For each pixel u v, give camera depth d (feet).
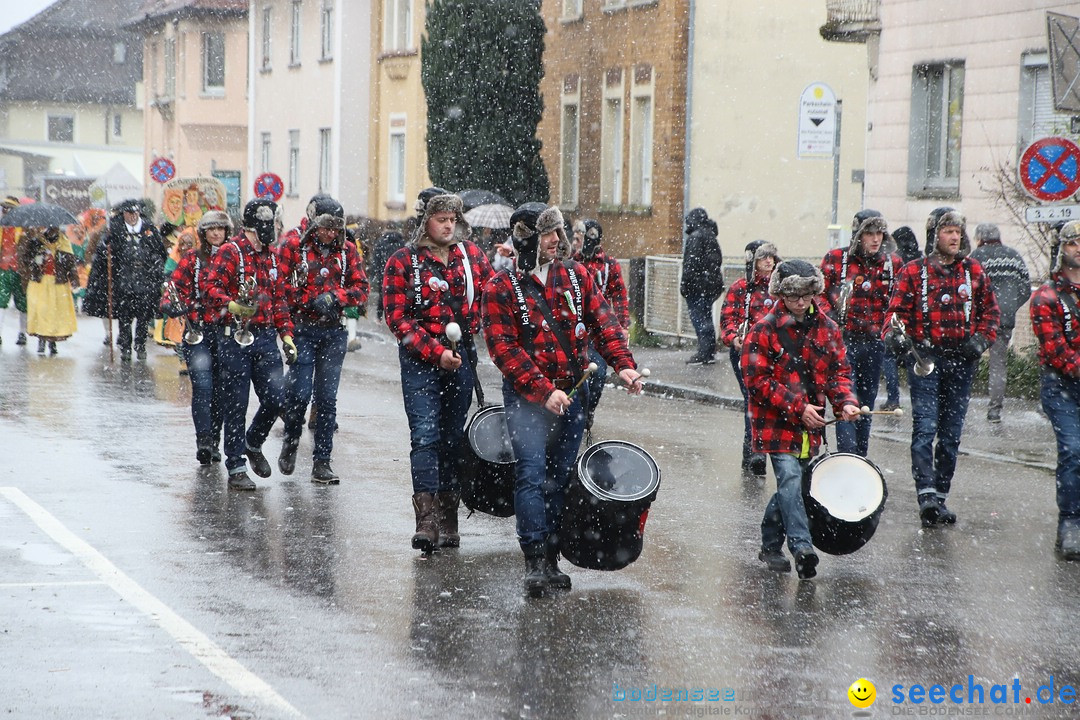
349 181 136.56
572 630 22.52
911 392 32.07
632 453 25.36
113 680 19.69
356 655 21.01
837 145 63.36
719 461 40.06
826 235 94.27
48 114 286.87
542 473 24.66
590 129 104.17
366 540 28.89
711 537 29.86
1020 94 62.64
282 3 151.53
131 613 23.16
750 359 26.53
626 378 24.35
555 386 24.61
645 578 26.09
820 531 26.58
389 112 131.44
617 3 99.14
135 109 290.76
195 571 26.04
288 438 35.70
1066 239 28.71
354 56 135.33
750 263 38.34
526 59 99.96
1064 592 25.46
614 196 102.17
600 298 24.90
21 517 30.66
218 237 35.37
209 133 188.34
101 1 294.87
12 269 74.69
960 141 66.69
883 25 70.74
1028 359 54.60
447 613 23.40
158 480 35.45
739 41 92.17
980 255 47.21
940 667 20.94
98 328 87.61
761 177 93.20
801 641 22.13
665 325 77.77
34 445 40.55
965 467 39.32
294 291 34.88
